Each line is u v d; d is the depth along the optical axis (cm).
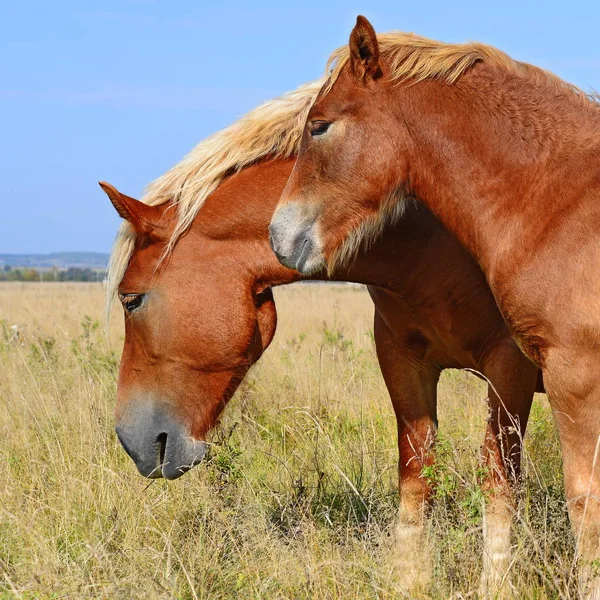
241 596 423
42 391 779
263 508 534
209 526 490
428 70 398
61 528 496
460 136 396
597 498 367
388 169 402
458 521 471
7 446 639
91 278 9762
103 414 688
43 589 406
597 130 386
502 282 386
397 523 498
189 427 457
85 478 571
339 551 458
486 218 393
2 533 485
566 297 364
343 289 3266
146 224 447
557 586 376
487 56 405
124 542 484
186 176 457
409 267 460
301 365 864
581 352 363
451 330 468
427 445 488
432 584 421
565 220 370
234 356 454
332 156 402
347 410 735
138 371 462
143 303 453
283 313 1612
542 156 384
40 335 1027
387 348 505
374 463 585
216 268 449
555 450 599
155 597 396
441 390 777
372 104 400
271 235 417
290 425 721
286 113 451
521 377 453
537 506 463
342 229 410
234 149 449
